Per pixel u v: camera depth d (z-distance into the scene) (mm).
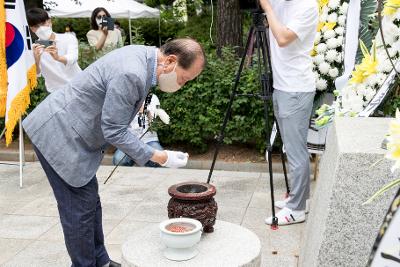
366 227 1576
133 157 2426
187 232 1981
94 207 2715
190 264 1987
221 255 2072
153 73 2420
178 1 14695
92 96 2510
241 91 5734
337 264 1602
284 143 3941
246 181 5203
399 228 1071
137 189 4949
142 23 14312
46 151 2576
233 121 5910
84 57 6438
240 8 3840
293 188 3939
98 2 11820
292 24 3594
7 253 3502
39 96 6258
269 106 5676
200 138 6070
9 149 6348
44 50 5059
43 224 4027
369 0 3689
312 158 5594
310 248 1878
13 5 4547
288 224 3941
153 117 5371
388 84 2445
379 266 1093
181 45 2391
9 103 4582
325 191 1824
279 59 3820
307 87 3777
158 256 2061
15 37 4570
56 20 13680
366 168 1582
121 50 2514
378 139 1837
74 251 2701
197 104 5945
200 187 2309
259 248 2154
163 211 4309
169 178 5352
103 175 5457
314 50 4340
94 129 2557
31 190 4926
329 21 4293
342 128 2145
